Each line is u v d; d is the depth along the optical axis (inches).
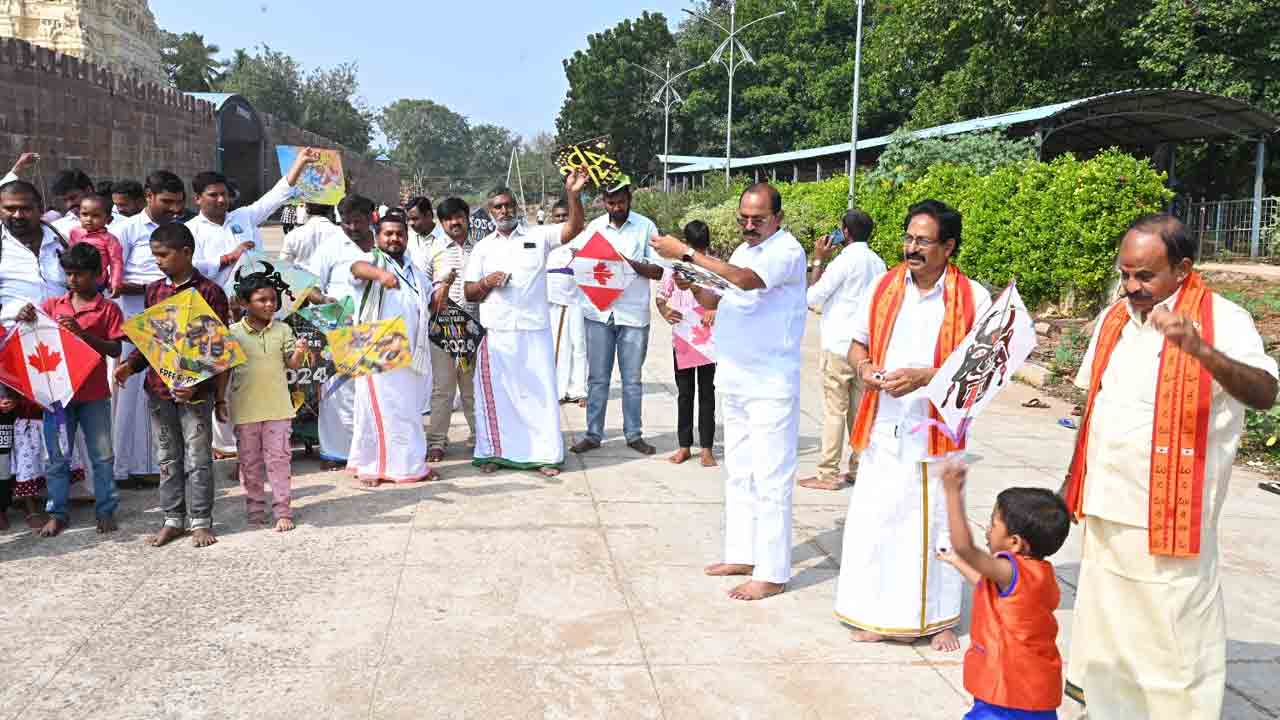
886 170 769.6
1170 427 125.7
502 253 270.4
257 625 170.4
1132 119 801.6
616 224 299.9
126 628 168.6
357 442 262.1
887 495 168.9
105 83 694.5
